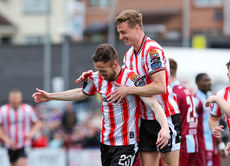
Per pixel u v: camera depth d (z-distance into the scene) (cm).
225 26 8306
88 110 4712
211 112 1506
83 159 3341
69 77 6481
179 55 3772
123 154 1352
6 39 8950
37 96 1439
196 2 8481
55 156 3309
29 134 2998
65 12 8319
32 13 8812
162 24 8681
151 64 1331
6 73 6788
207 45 5828
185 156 1973
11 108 2988
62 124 3875
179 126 1462
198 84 2200
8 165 3231
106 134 1381
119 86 1319
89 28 8812
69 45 6550
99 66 1292
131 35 1355
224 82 3778
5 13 8950
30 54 6731
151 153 1448
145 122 1434
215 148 2194
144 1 8844
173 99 1474
